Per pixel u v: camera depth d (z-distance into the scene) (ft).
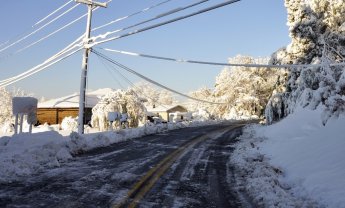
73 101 148.15
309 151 36.37
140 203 21.62
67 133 83.56
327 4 84.17
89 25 68.59
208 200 23.32
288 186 28.58
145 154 44.96
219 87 223.71
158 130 88.89
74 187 25.18
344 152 30.25
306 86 67.46
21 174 28.99
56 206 20.16
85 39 68.28
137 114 121.29
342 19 81.87
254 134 74.43
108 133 65.46
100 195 23.12
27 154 34.58
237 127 112.47
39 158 35.09
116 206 20.61
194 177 31.04
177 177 30.71
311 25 83.46
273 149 46.47
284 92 88.89
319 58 81.05
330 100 45.21
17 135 44.83
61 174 29.86
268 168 34.19
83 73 70.54
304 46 84.33
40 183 26.11
